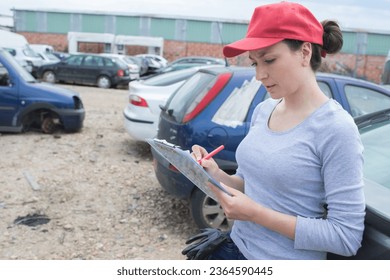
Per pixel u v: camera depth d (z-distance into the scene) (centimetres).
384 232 139
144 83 618
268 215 134
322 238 129
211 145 347
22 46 1881
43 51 2327
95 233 370
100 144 681
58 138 705
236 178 169
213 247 165
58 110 711
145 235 371
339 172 125
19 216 394
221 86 359
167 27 4169
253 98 360
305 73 135
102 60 1738
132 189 480
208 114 352
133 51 3775
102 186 486
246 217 136
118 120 925
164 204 440
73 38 3581
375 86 435
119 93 1566
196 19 4084
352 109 413
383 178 190
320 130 129
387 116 250
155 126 586
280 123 142
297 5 132
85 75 1738
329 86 410
